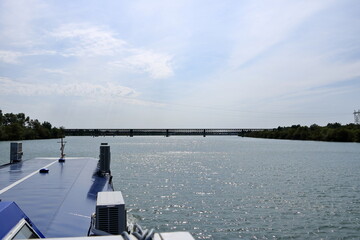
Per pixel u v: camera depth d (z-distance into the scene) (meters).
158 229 21.78
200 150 120.44
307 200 30.67
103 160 20.64
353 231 21.53
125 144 179.88
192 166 62.62
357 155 90.19
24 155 87.12
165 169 56.91
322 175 49.00
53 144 150.88
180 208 27.42
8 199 13.52
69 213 11.82
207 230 21.66
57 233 9.85
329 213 25.92
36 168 22.91
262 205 28.66
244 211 26.47
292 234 20.94
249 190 35.91
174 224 22.92
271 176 47.97
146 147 145.62
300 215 25.30
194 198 31.52
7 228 4.41
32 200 13.40
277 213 25.91
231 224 22.89
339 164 66.25
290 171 54.38
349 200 30.70
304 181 42.78
